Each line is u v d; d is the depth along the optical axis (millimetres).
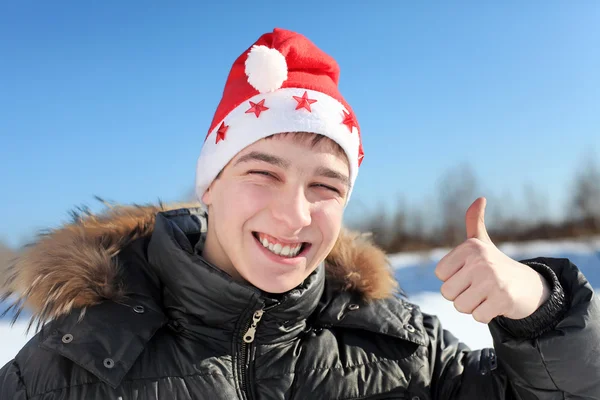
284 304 1370
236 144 1347
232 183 1336
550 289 1318
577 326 1250
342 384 1402
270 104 1344
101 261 1362
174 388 1251
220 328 1374
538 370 1274
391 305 1644
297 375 1396
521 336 1287
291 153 1287
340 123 1389
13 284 1371
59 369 1213
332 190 1354
